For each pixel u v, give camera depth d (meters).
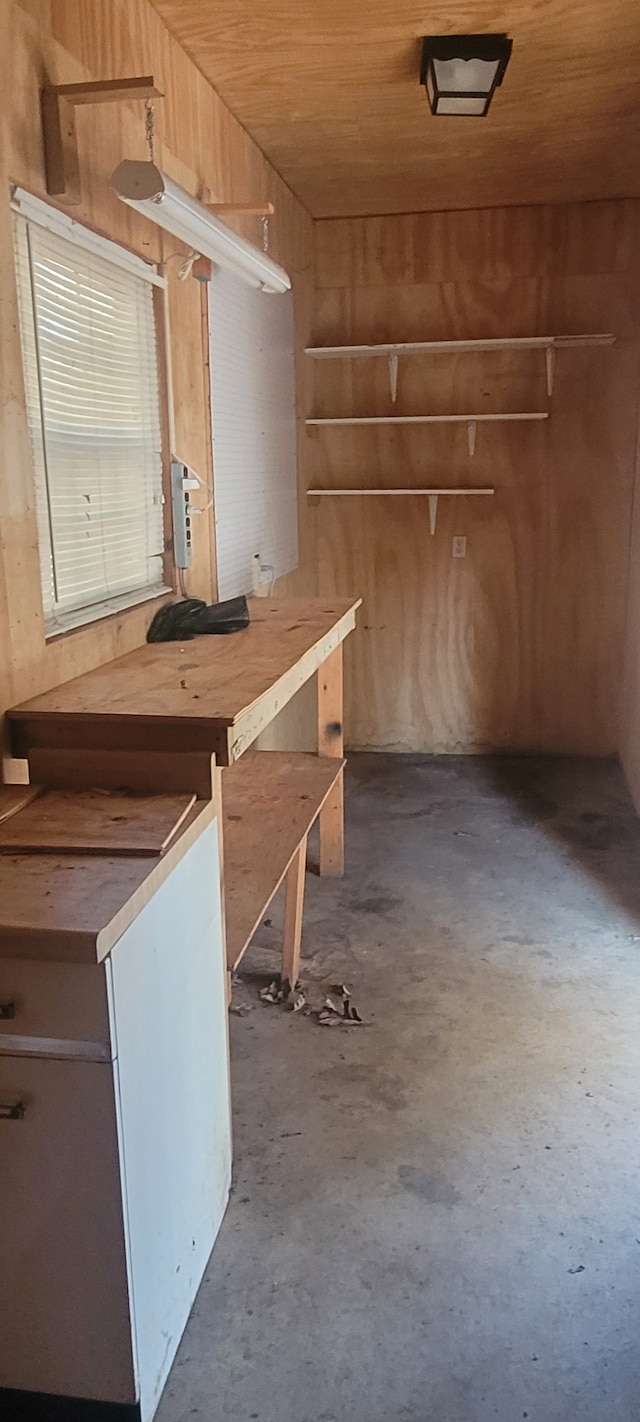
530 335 4.63
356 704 5.21
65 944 1.25
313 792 2.93
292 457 4.38
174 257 2.73
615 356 4.58
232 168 3.30
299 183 4.09
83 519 2.30
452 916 3.30
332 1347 1.68
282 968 2.85
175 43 2.70
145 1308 1.50
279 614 3.07
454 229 4.57
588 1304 1.76
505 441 4.76
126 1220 1.41
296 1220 1.97
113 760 1.81
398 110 3.26
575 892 3.48
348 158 3.76
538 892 3.48
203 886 1.75
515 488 4.80
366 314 4.72
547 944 3.10
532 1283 1.81
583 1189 2.04
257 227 3.66
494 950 3.06
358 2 2.50
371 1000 2.78
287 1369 1.64
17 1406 1.52
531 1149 2.16
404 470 4.88
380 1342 1.69
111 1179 1.38
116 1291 1.43
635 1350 1.67
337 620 2.95
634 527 4.58
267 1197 2.03
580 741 5.05
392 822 4.19
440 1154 2.15
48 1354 1.48
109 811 1.69
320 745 3.38
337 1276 1.83
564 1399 1.58
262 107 3.22
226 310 3.28
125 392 2.50
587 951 3.05
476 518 4.87
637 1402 1.58
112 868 1.45
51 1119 1.37
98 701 1.91
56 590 2.17
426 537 4.93
